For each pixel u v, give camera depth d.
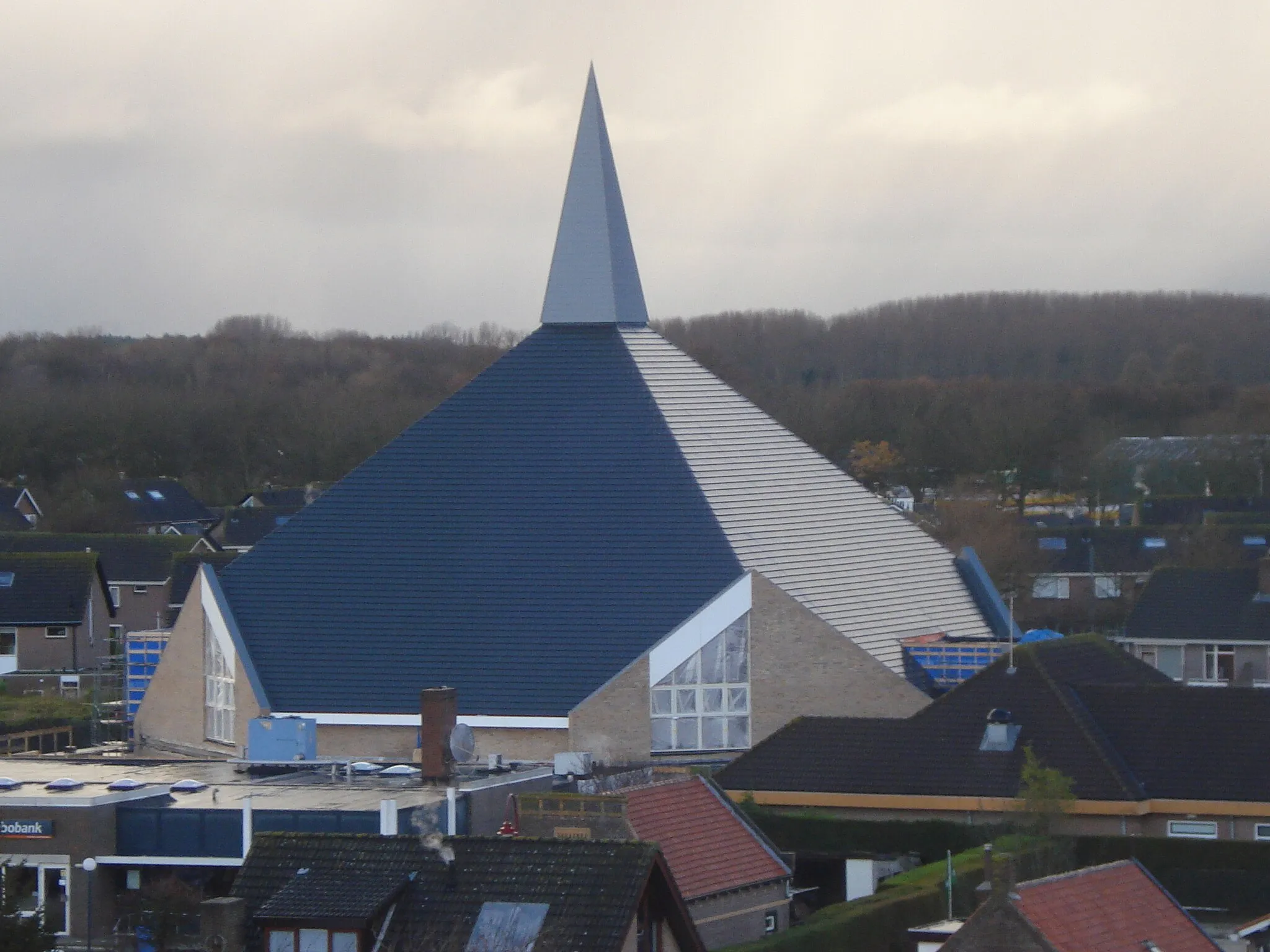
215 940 135.62
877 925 174.12
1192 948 143.62
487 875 138.62
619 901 134.25
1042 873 194.00
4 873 160.38
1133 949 138.88
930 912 181.12
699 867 173.38
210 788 199.62
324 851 143.62
